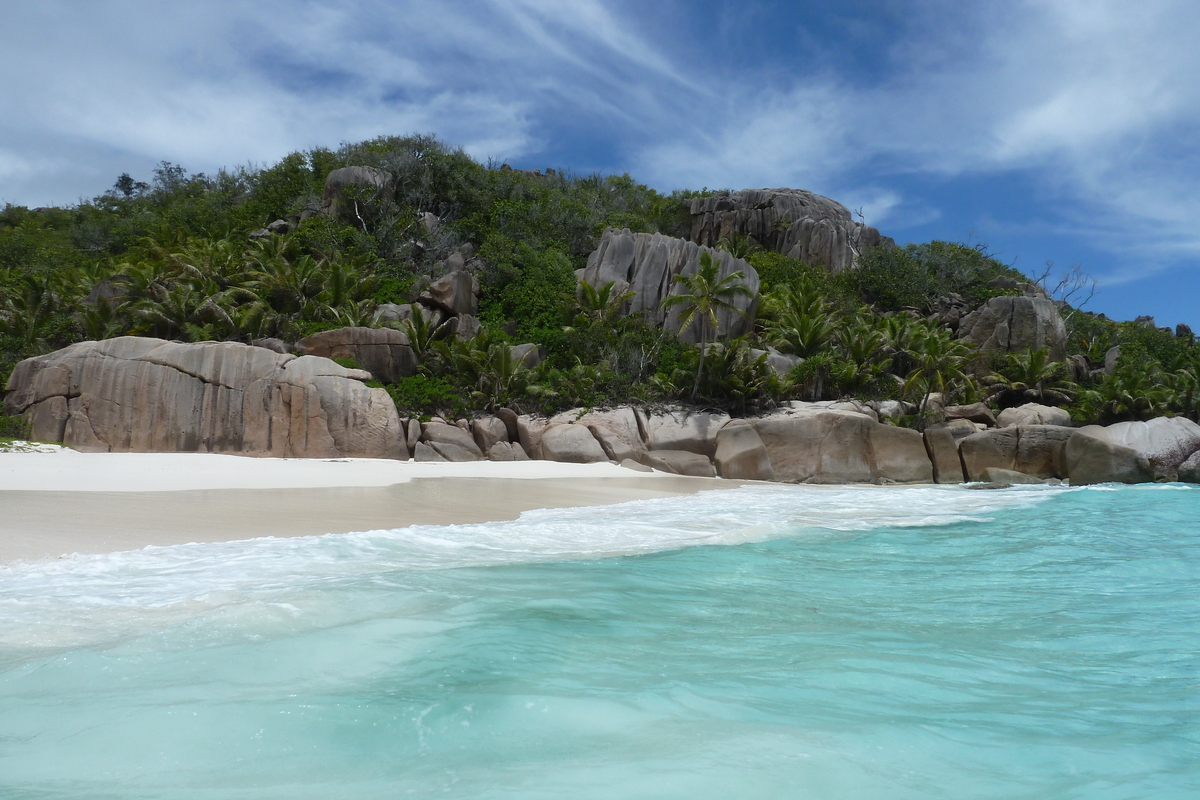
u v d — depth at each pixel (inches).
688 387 1206.9
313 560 315.6
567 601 249.9
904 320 1606.8
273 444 939.3
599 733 141.6
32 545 327.9
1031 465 1059.9
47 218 3043.8
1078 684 180.2
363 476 749.3
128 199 3068.4
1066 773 129.9
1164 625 239.3
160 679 167.0
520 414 1155.3
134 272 1312.7
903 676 182.2
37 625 207.6
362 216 1867.6
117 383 927.0
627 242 1604.3
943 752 137.6
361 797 114.6
